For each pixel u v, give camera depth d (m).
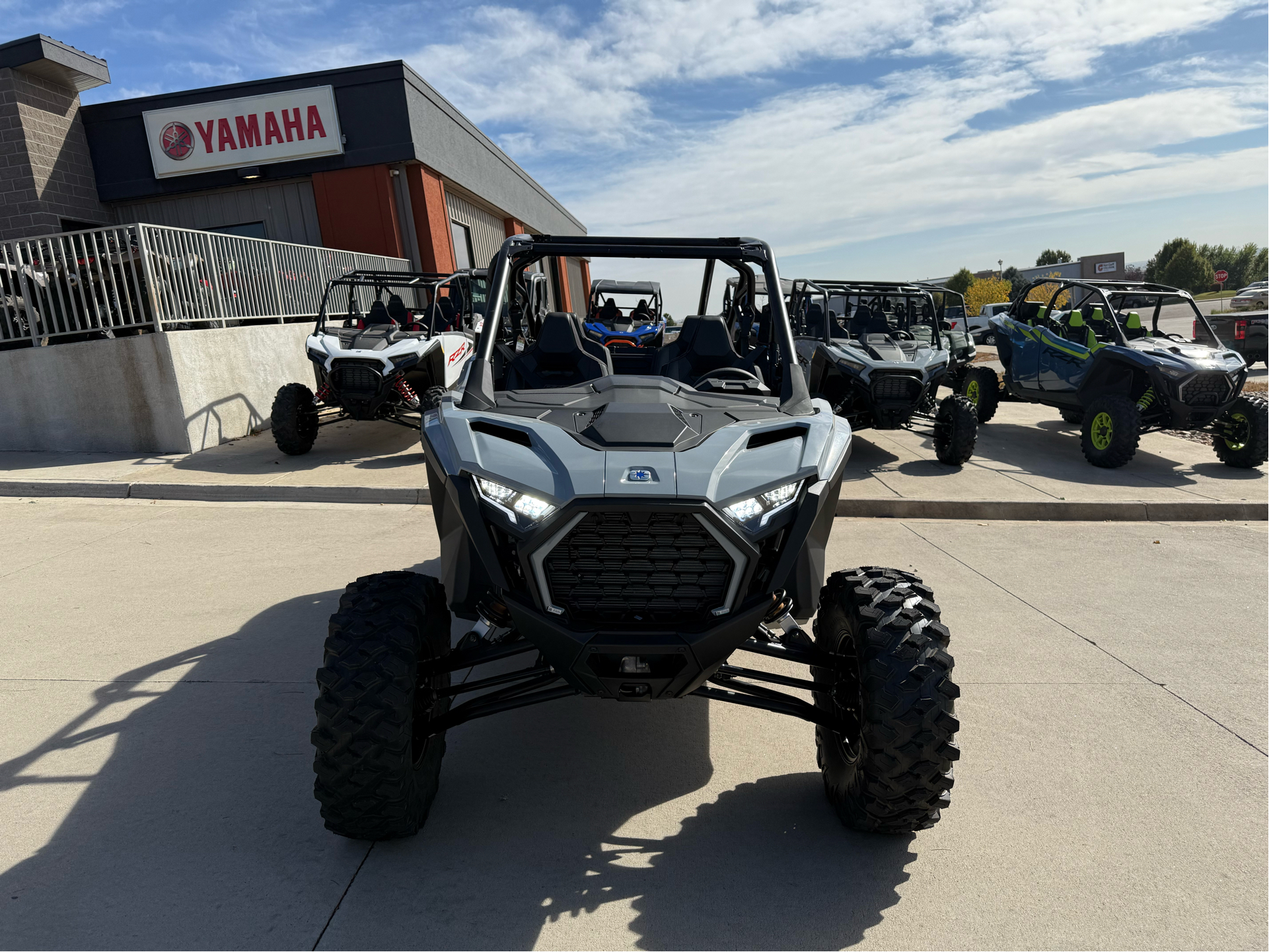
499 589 2.32
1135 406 8.58
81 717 3.29
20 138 12.91
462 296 10.38
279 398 8.30
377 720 2.28
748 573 2.30
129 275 8.84
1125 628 4.50
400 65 13.92
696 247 3.51
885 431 10.96
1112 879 2.44
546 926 2.19
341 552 5.55
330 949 2.09
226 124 14.05
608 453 2.42
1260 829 2.71
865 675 2.42
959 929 2.21
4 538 5.91
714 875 2.42
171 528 6.19
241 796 2.77
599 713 3.47
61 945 2.07
